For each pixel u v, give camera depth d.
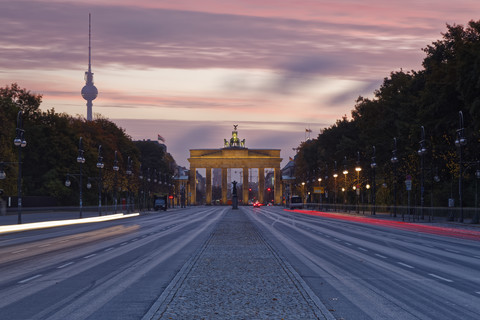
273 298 12.66
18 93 111.25
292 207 145.00
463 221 56.25
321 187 129.62
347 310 11.76
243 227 50.28
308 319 10.41
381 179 93.75
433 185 72.12
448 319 10.89
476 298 13.23
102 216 78.19
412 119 77.06
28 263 20.81
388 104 91.81
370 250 26.38
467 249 26.98
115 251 25.94
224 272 17.53
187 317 10.54
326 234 39.44
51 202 102.94
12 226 46.47
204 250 25.94
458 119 61.28
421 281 16.03
